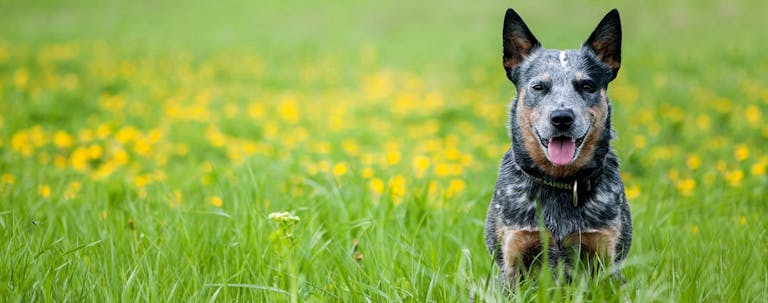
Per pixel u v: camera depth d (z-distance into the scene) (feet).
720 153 33.76
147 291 16.65
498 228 18.66
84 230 21.12
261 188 23.81
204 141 38.63
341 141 38.78
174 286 16.72
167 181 29.04
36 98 49.24
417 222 22.53
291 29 94.73
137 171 31.71
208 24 99.09
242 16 104.88
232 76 64.75
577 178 17.97
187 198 26.40
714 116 41.93
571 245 18.10
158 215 22.31
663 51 71.92
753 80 55.83
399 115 46.83
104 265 18.38
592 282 16.72
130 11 108.88
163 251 19.08
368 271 18.40
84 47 79.20
